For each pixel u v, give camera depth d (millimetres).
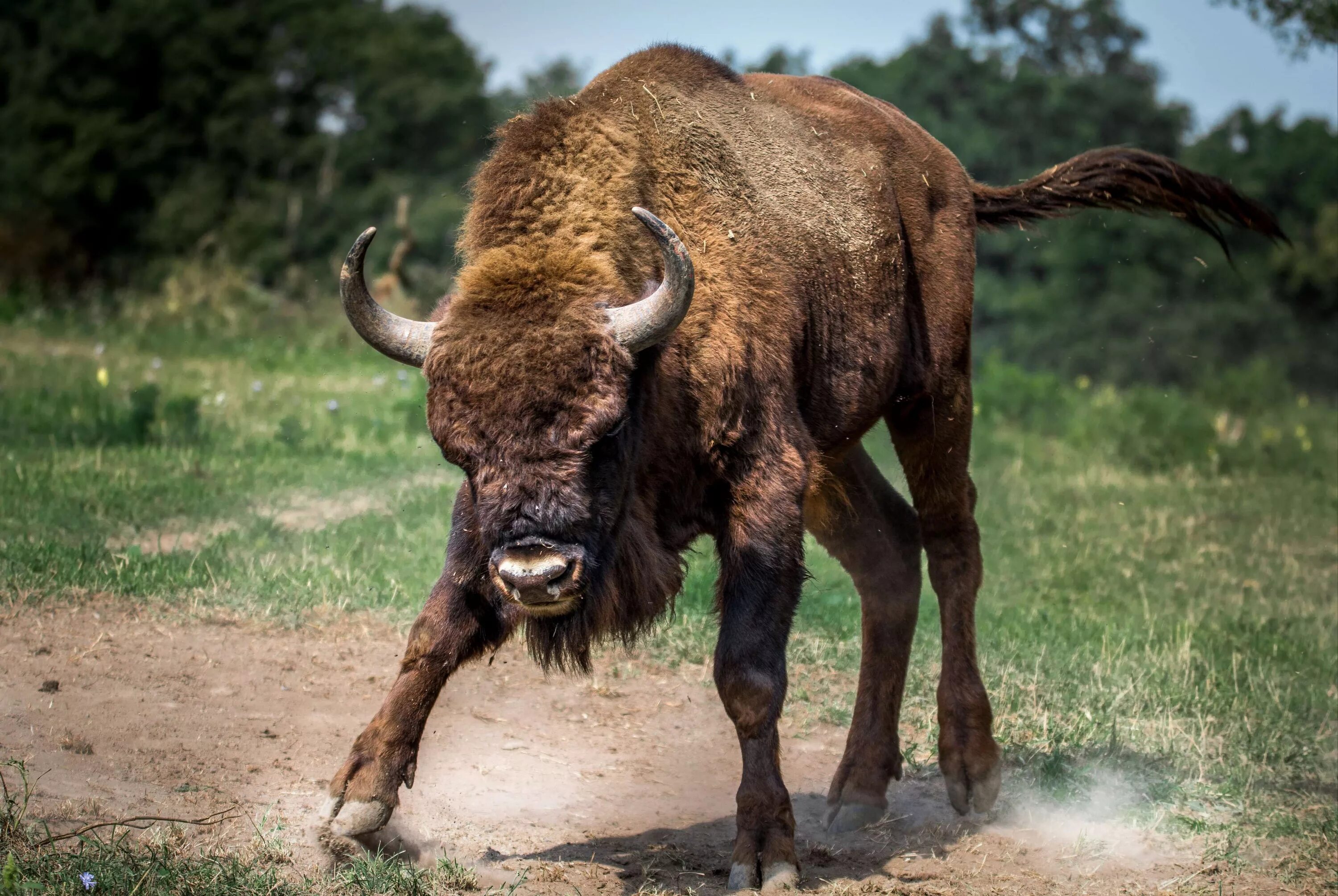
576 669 12086
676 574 12008
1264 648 20078
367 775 10883
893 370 14906
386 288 61500
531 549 9766
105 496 22453
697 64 13898
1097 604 22688
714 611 12188
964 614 15117
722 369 11703
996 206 17266
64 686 14125
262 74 112625
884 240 14672
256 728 13789
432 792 13062
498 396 9914
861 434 14766
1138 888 12016
